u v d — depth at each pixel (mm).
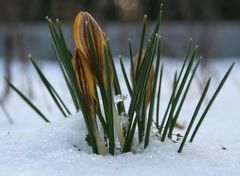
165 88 1168
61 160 342
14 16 1067
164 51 1154
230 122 570
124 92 980
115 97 366
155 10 2064
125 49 1213
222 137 463
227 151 386
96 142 359
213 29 1164
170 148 370
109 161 342
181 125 540
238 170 337
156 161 346
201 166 341
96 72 354
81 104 354
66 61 348
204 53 1147
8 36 1069
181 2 1120
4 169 329
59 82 1441
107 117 361
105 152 360
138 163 342
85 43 353
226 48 2658
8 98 929
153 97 370
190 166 340
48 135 376
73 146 367
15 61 1884
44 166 334
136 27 1091
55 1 1055
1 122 606
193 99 891
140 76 361
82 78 351
